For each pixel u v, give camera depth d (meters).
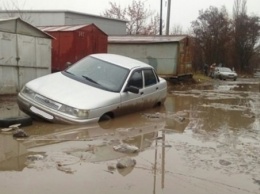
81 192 4.38
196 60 41.91
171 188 4.69
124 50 25.30
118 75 9.33
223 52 58.31
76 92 8.35
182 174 5.23
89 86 8.80
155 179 4.97
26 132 7.13
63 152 5.94
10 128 7.28
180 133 7.98
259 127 9.23
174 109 11.59
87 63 9.74
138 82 9.88
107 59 9.95
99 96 8.43
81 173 5.01
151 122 9.02
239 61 64.25
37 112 8.00
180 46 24.23
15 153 5.79
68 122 7.77
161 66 24.25
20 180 4.66
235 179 5.18
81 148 6.23
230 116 10.82
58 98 7.99
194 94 17.28
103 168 5.27
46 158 5.59
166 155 6.14
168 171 5.32
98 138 6.97
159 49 24.25
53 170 5.07
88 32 18.67
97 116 8.11
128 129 7.95
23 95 8.37
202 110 11.78
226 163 5.88
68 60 17.81
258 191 4.79
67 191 4.39
